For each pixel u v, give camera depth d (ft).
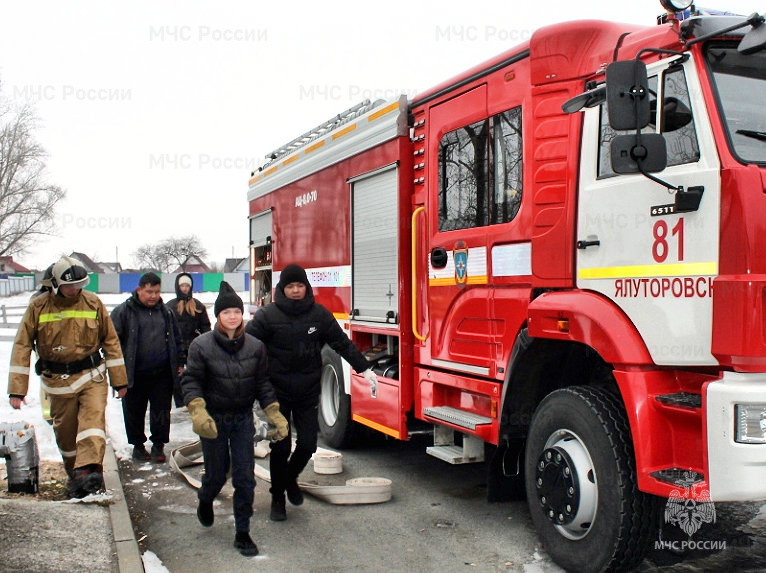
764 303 11.89
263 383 17.15
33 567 14.38
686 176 13.09
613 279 14.44
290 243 31.94
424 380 21.09
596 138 15.08
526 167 16.99
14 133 155.94
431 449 20.11
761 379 11.93
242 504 16.51
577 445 14.89
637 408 13.37
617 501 13.62
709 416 12.05
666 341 13.28
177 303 32.14
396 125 22.16
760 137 12.98
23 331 18.92
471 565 15.60
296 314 18.01
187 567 15.67
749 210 12.10
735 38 13.47
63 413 19.51
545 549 15.65
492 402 17.79
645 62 14.30
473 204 19.10
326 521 18.62
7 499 18.61
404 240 22.11
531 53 16.71
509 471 17.99
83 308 19.30
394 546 16.79
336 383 26.89
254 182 38.09
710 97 12.98
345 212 26.11
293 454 18.75
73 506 18.24
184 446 24.81
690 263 12.92
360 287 24.91
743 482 11.69
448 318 19.86
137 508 19.74
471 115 19.24
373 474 23.26
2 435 19.51
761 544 16.11
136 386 24.45
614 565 13.82
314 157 29.04
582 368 17.22
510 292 17.31
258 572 15.38
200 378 16.29
